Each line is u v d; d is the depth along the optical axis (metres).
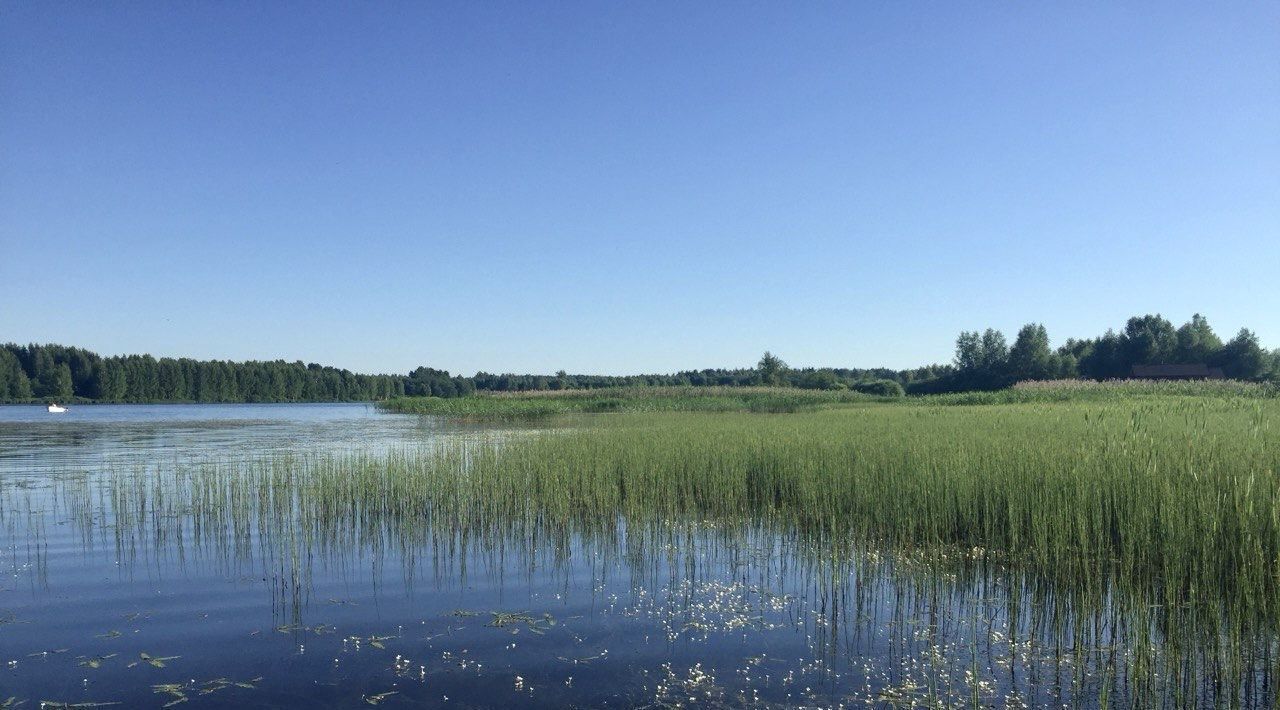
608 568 10.95
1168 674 6.93
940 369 122.06
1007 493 11.53
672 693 6.82
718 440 18.97
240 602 9.52
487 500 14.45
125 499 15.95
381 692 6.89
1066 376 95.19
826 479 14.07
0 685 7.11
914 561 10.62
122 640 8.23
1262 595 7.18
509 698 6.75
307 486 15.69
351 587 10.12
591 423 36.47
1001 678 7.07
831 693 6.80
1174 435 14.01
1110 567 9.21
